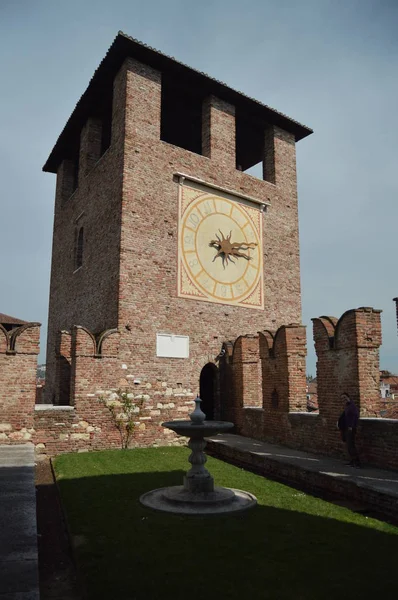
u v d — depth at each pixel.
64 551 7.62
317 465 12.20
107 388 16.80
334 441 13.53
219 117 22.20
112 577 6.00
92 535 7.63
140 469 12.95
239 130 25.86
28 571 5.32
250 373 18.97
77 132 25.20
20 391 15.34
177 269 19.39
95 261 20.50
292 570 6.24
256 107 23.27
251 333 21.28
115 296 18.02
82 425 16.12
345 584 5.82
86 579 5.96
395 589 5.69
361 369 12.84
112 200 19.41
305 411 15.94
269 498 10.04
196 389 19.12
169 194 19.77
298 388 15.95
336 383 13.61
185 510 8.89
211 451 17.22
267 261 22.67
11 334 15.55
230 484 11.31
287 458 13.35
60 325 24.88
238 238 21.72
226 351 19.98
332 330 14.13
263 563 6.47
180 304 19.23
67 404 18.98
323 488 11.16
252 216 22.52
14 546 6.03
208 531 7.82
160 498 9.80
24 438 15.18
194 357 19.30
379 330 13.28
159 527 8.04
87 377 16.44
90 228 21.58
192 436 10.05
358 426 12.50
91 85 21.62
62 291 25.09
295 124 24.81
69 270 24.09
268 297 22.34
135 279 18.19
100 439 16.41
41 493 11.34
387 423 11.64
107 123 25.20
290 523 8.27
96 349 16.77
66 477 11.92
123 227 18.23
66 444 15.76
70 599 5.88
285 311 22.84
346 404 12.36
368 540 7.42
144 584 5.80
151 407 17.70
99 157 23.47
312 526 8.10
